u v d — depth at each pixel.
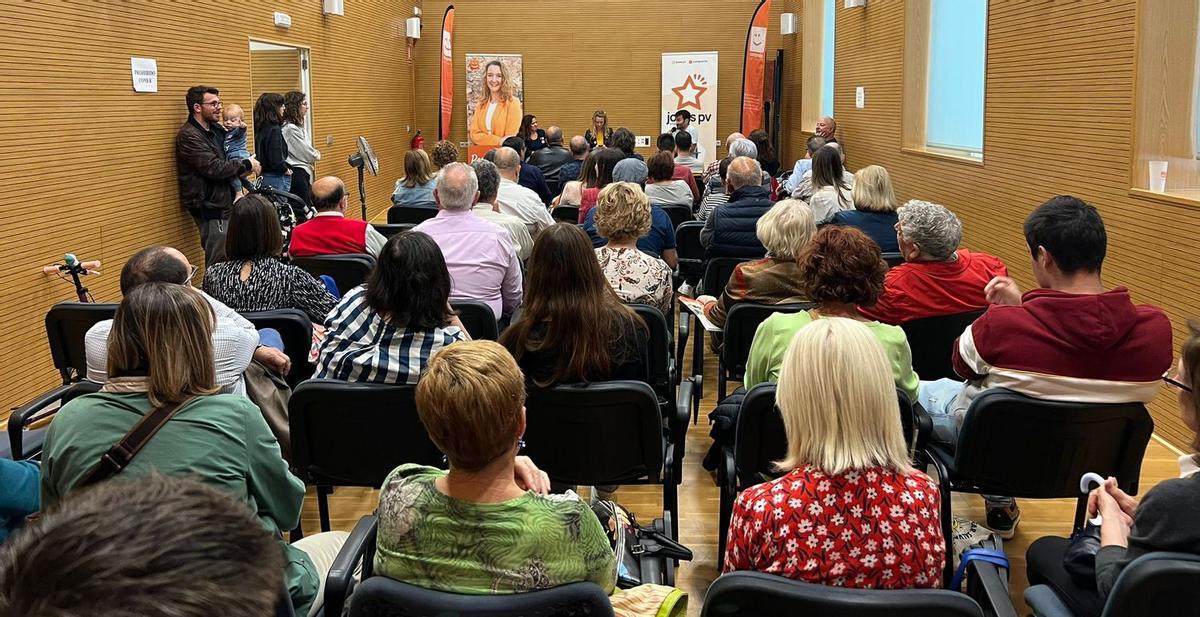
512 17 14.48
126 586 0.60
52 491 2.08
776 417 2.77
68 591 0.59
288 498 2.21
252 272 3.79
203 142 6.34
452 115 14.76
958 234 3.55
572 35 14.45
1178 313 4.15
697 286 6.43
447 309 2.95
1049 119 5.52
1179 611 1.65
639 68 14.45
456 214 4.31
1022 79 5.93
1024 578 3.30
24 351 4.70
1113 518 2.03
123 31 5.65
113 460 2.01
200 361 2.12
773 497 1.87
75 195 5.14
